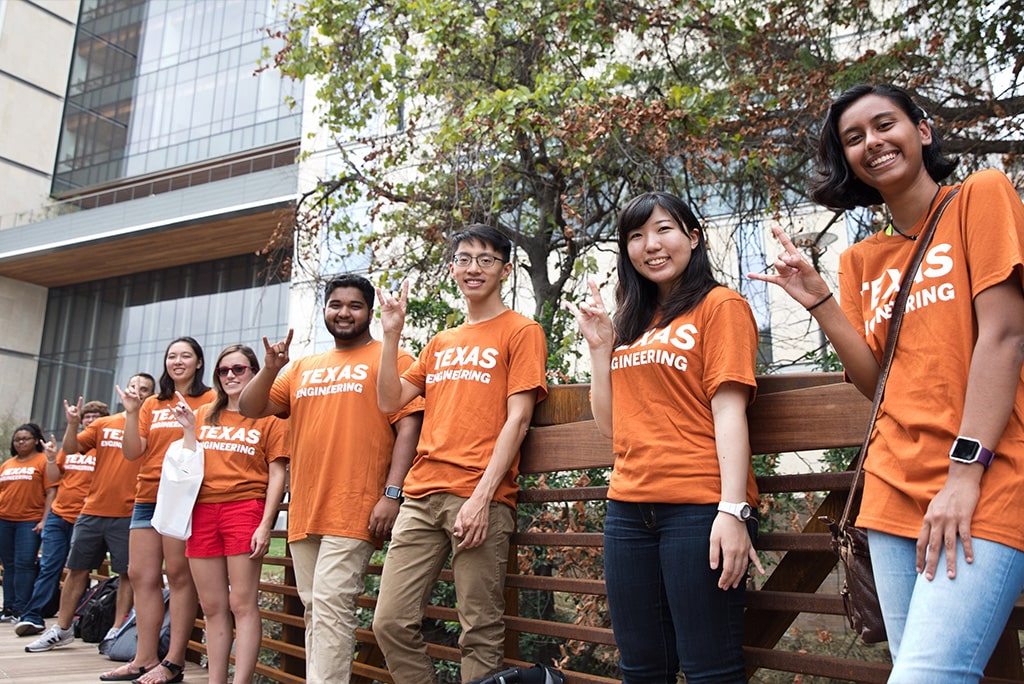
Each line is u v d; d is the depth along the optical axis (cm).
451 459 254
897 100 155
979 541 120
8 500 660
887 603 137
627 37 698
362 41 632
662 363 189
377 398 273
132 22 2925
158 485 411
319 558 283
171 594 387
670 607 179
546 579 254
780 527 519
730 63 573
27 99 2806
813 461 766
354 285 316
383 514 282
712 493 179
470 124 515
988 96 498
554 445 260
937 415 134
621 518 191
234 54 2636
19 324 2717
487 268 273
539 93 500
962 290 137
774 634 209
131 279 2675
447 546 262
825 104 504
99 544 507
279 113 2452
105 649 471
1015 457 123
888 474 140
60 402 2673
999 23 487
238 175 2373
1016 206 133
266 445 358
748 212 608
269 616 416
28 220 2541
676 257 200
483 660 243
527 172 595
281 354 309
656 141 512
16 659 462
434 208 627
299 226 735
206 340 2436
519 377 257
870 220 570
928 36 524
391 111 671
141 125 2761
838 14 568
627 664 188
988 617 118
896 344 146
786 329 697
